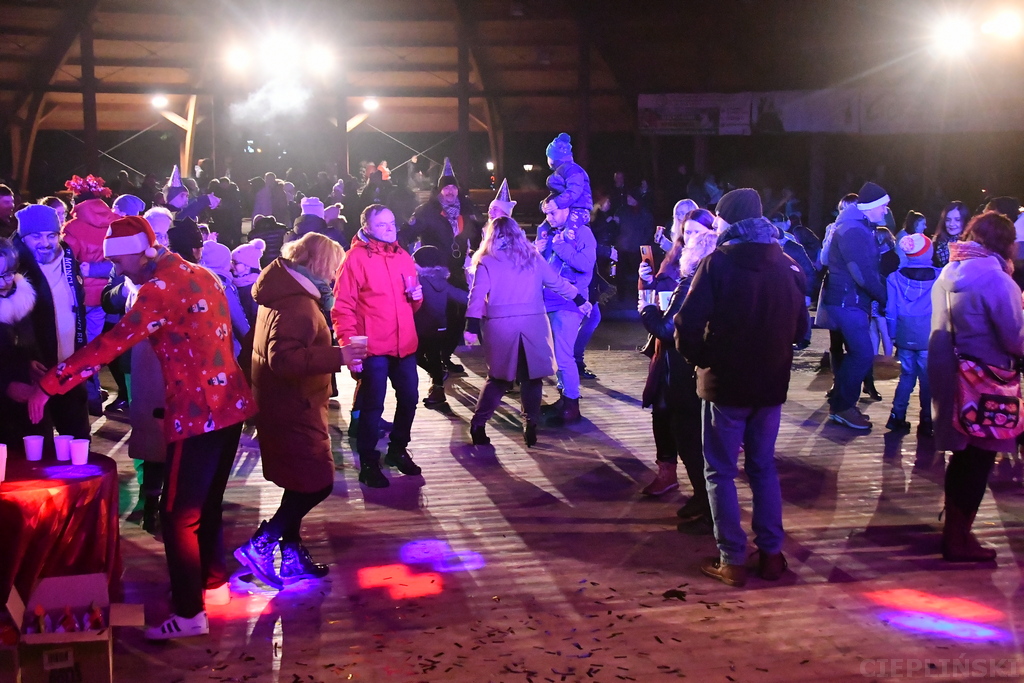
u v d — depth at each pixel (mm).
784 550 4695
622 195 15008
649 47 20484
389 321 5625
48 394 3494
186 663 3576
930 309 6824
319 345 4055
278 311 3953
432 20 20359
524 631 3830
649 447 6699
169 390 3678
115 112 22422
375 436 5750
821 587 4246
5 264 4398
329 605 4094
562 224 7555
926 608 4023
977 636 3766
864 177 21438
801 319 4188
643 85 20891
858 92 20000
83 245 6770
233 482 5875
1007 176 22656
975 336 4359
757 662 3559
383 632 3828
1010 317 4273
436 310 7598
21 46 19344
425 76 21812
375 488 5750
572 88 21688
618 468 6180
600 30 20281
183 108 22578
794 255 9562
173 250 4191
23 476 3672
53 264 5062
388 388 8992
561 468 6184
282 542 4371
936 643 3707
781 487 5711
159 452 4754
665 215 19406
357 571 4469
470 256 9477
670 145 22797
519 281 6422
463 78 20703
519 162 24453
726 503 4262
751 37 20266
